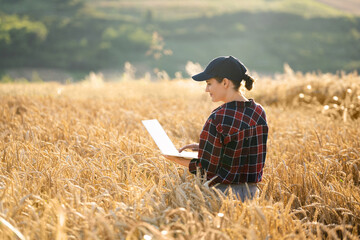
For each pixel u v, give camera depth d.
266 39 97.69
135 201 2.95
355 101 7.81
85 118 7.03
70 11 112.31
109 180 3.54
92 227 2.61
